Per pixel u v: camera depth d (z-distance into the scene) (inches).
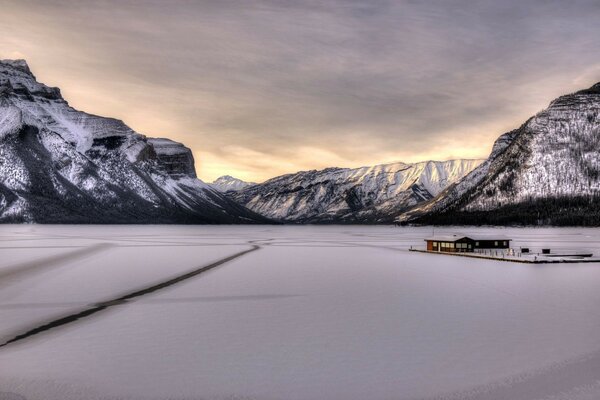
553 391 740.7
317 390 741.9
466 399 714.2
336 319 1166.3
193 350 922.1
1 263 2407.7
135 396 721.0
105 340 991.6
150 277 1945.1
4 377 791.1
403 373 807.1
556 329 1069.8
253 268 2281.0
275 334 1032.2
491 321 1143.6
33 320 1170.0
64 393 730.8
